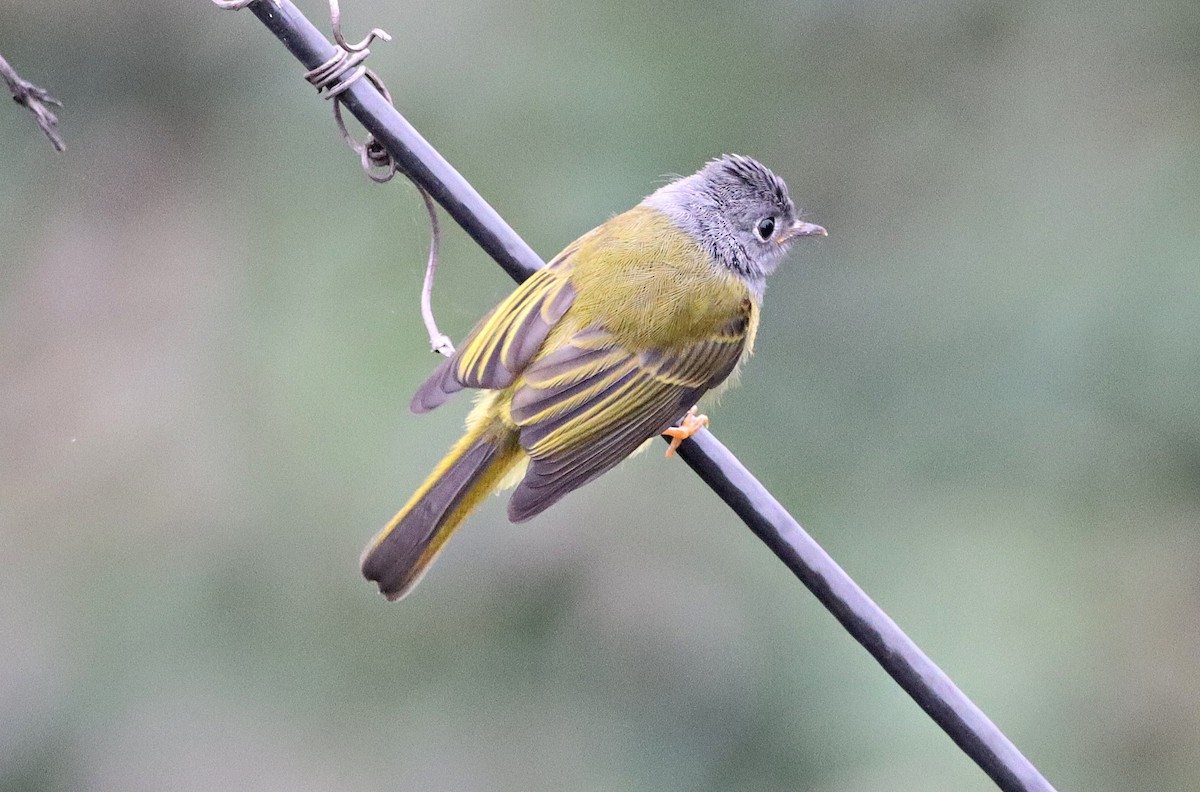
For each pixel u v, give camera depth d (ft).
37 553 40.16
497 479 22.85
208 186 43.75
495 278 39.81
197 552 39.19
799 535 20.68
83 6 44.80
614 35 42.06
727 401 41.78
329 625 38.75
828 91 43.45
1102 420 39.01
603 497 39.60
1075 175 41.86
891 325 41.81
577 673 39.06
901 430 40.91
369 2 41.60
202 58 44.55
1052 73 43.24
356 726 38.63
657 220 25.57
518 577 39.24
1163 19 42.68
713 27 42.91
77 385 42.11
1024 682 37.40
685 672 38.93
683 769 38.47
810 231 27.58
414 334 39.40
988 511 39.52
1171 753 37.42
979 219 42.06
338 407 38.86
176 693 38.50
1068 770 36.65
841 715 37.76
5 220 44.73
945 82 43.65
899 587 39.32
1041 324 39.70
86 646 38.86
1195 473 38.60
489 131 41.27
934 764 36.35
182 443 40.52
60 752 38.37
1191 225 39.65
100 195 44.42
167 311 42.60
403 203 40.98
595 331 23.52
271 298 41.24
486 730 38.86
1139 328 38.73
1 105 45.37
